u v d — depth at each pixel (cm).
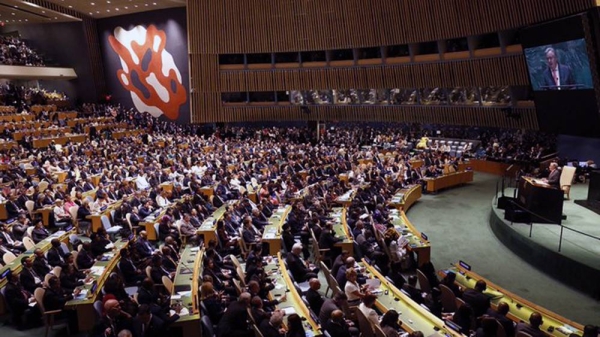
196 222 1402
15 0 2658
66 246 1140
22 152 2203
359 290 876
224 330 740
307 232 1298
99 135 2922
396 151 2595
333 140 3042
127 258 1014
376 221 1380
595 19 1467
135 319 725
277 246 1238
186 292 874
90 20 3384
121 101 3544
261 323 702
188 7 3012
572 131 1719
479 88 2422
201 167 2156
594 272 1034
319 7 2798
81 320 835
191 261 1043
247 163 2312
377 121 2930
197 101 3216
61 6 3045
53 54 3444
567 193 1546
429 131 2883
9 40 3250
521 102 2242
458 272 1001
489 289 907
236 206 1513
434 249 1368
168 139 2886
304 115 3133
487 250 1352
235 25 2995
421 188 2031
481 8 2217
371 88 2830
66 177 1950
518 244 1291
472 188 2161
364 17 2686
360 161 2391
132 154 2397
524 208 1369
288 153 2575
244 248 1212
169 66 3294
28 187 1677
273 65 3056
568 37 1548
